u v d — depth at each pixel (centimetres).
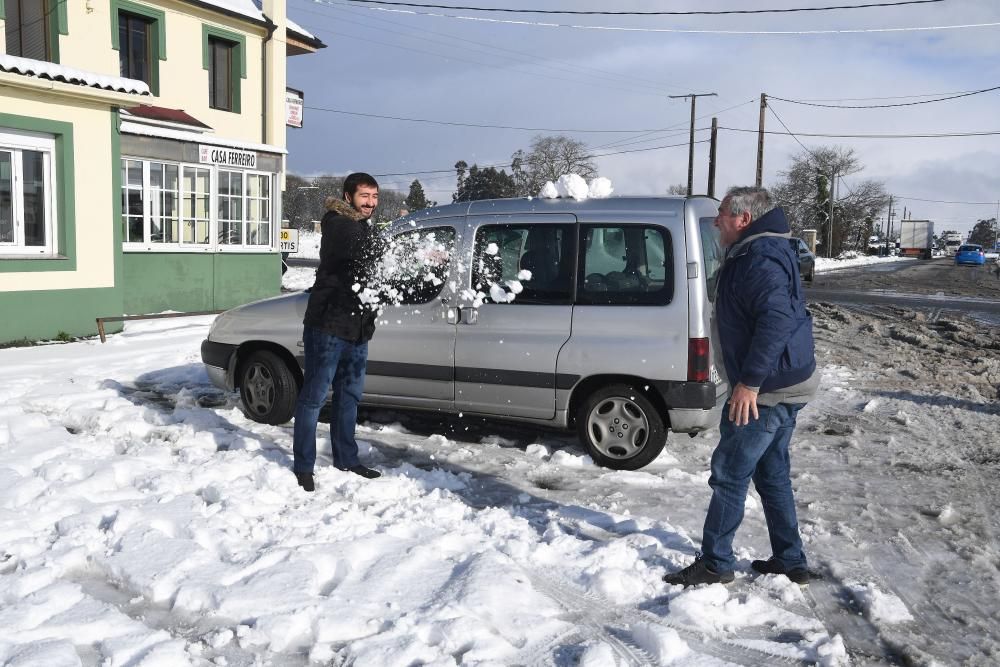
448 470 571
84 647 308
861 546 440
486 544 414
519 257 611
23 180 1134
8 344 1102
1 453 545
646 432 574
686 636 335
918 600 377
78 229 1184
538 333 595
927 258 8275
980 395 876
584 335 582
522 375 598
